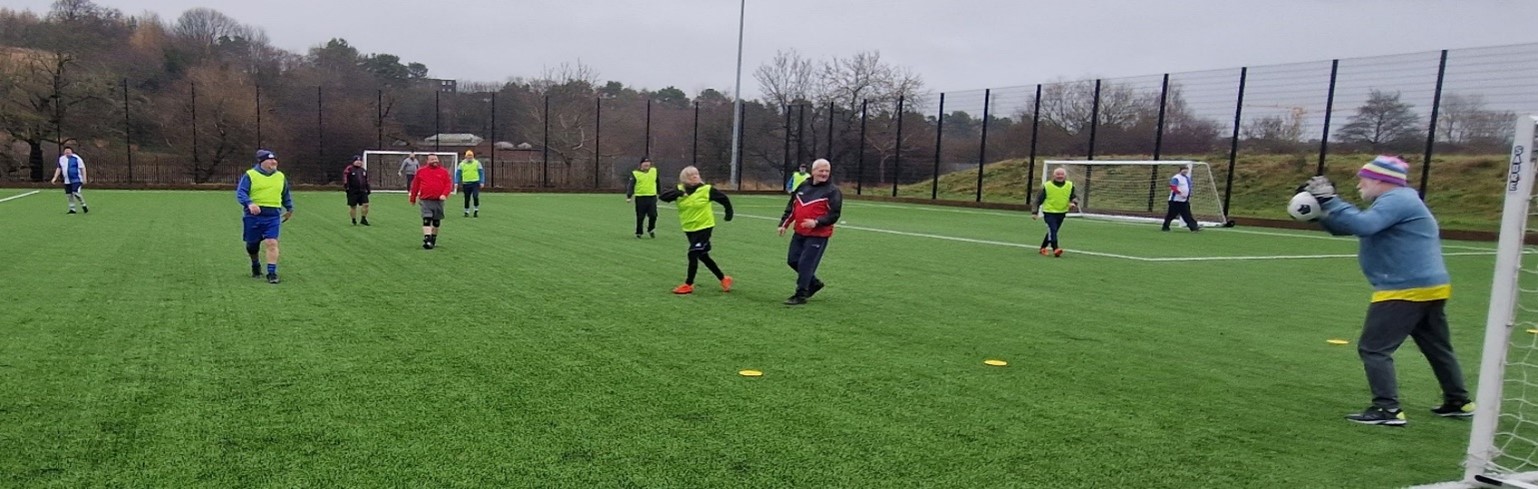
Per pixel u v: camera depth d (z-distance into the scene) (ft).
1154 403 16.42
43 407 14.46
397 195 100.07
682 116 148.05
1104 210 91.30
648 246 44.80
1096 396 16.81
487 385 16.40
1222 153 96.63
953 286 32.32
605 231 53.83
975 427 14.57
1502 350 12.41
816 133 137.49
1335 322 26.20
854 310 26.35
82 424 13.60
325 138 125.39
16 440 12.83
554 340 20.72
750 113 145.38
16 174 112.88
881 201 114.83
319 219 59.00
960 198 114.01
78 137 112.78
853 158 135.95
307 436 13.21
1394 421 15.31
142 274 30.48
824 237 27.22
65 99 110.22
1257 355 21.09
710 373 17.81
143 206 68.59
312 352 18.86
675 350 19.94
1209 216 77.46
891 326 23.76
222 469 11.79
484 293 27.84
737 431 13.98
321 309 24.22
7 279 28.76
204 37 168.96
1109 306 28.30
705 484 11.69
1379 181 15.35
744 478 11.94
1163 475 12.55
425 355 18.81
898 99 125.08
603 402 15.46
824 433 14.02
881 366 18.88
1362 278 37.32
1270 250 50.26
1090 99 101.91
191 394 15.38
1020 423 14.88
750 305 26.76
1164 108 87.04
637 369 17.99
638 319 23.82
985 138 102.53
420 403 15.10
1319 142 79.41
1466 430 15.21
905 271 36.76
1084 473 12.53
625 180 137.59
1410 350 21.79
